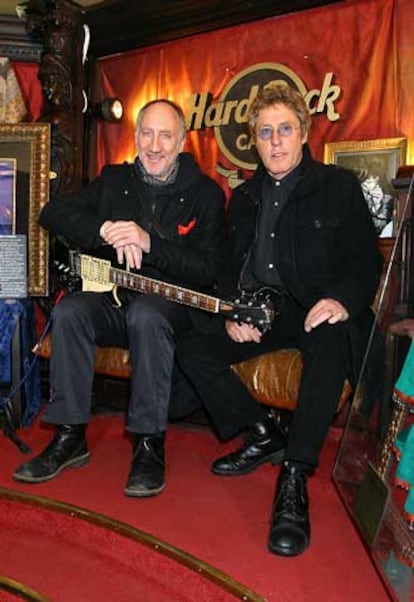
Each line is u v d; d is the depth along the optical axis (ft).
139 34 13.29
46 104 12.45
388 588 5.05
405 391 5.43
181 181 8.55
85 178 14.01
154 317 7.39
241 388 7.93
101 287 8.26
